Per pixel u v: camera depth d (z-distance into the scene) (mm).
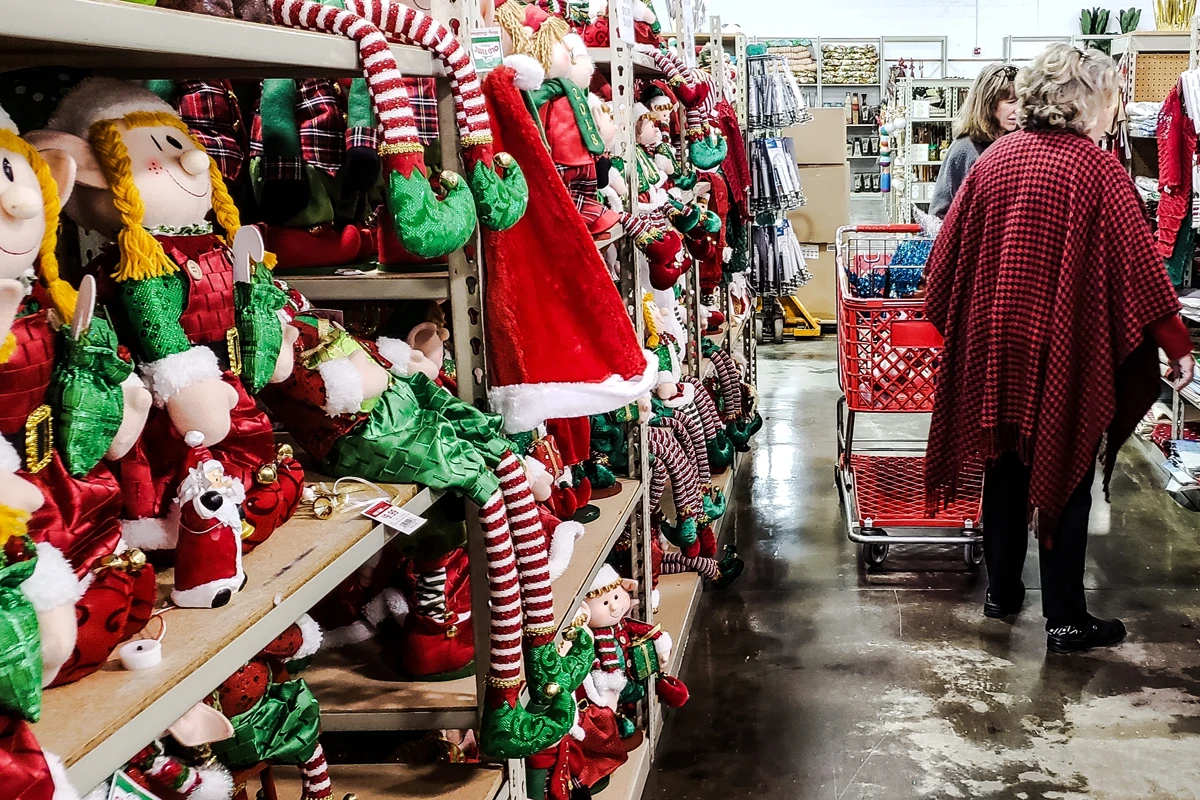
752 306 5473
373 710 1545
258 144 1616
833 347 8086
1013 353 2916
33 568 726
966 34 11094
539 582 1483
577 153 2006
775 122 6086
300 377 1279
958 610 3459
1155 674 2971
